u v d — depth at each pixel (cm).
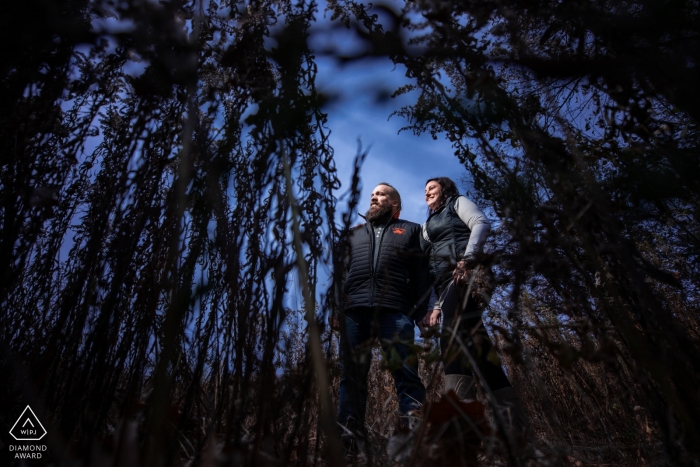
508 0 115
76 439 115
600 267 100
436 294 234
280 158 108
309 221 112
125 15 113
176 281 91
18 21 108
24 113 118
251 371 100
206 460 87
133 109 128
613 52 115
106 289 119
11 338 118
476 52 115
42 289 128
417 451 90
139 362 107
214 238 116
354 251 243
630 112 114
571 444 159
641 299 107
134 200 116
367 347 99
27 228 122
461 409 94
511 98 115
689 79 109
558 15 115
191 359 121
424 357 96
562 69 121
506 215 109
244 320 101
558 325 103
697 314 157
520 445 99
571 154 109
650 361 93
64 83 121
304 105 112
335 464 78
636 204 128
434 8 109
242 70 113
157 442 77
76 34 115
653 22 110
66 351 113
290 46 112
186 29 118
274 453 102
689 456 95
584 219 108
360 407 104
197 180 109
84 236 128
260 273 105
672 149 113
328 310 107
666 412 103
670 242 150
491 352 98
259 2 117
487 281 115
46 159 124
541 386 138
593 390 170
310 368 100
